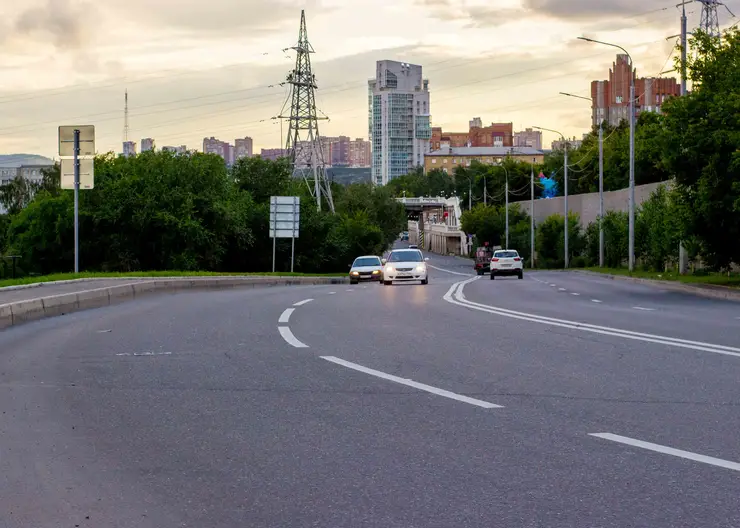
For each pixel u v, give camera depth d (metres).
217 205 71.50
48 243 71.00
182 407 8.49
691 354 12.20
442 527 4.78
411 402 8.59
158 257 70.62
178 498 5.42
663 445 6.62
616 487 5.50
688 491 5.38
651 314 19.88
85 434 7.31
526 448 6.58
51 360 12.17
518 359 11.73
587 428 7.29
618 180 105.25
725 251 33.84
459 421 7.64
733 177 30.77
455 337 14.58
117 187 70.00
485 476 5.80
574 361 11.51
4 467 6.23
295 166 99.44
